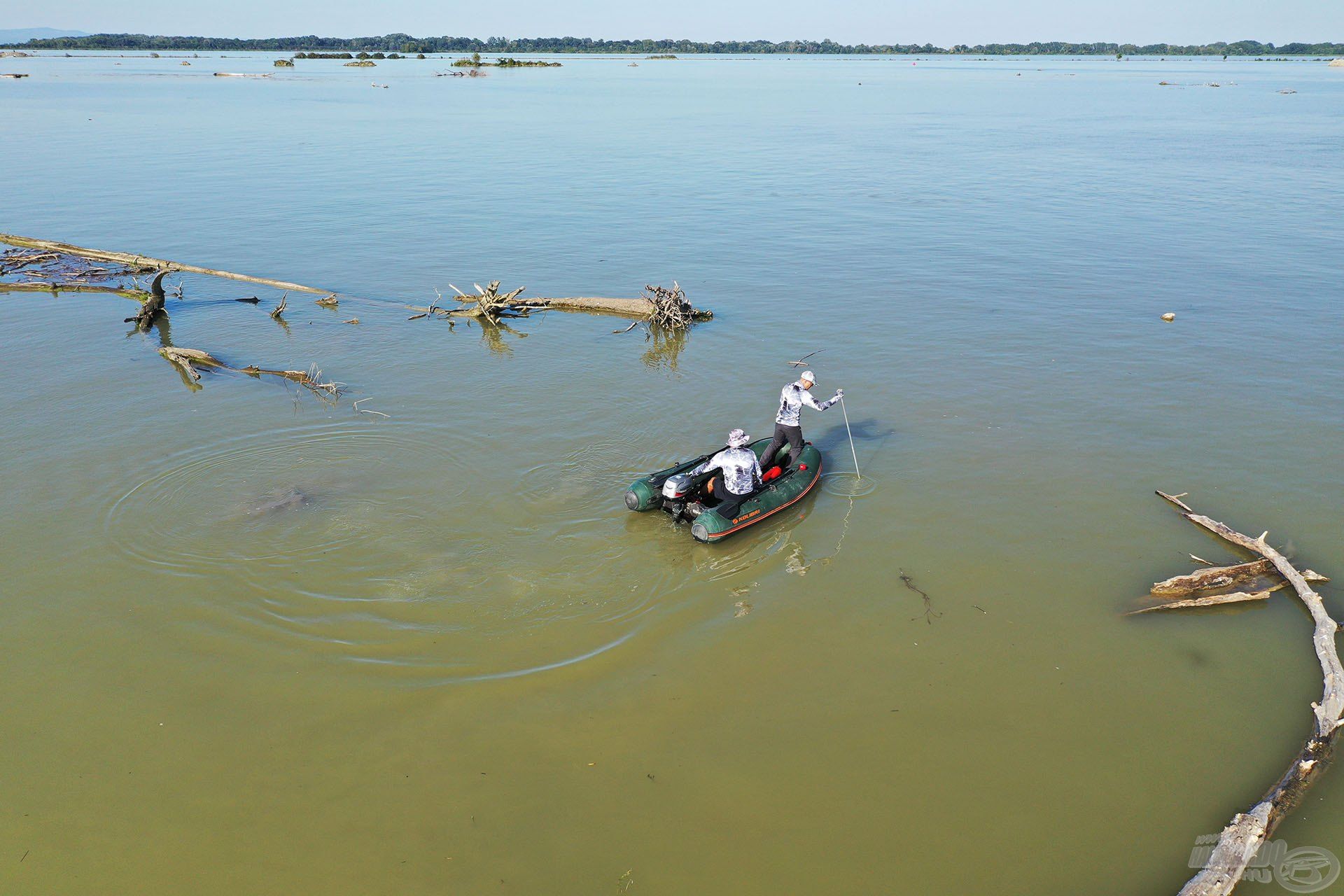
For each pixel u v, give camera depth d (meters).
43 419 14.98
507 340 19.69
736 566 11.33
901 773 8.15
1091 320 20.67
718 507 11.91
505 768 8.15
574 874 7.12
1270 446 14.27
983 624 10.25
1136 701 9.09
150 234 28.70
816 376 17.50
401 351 18.88
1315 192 36.94
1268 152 50.03
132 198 34.16
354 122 62.59
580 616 10.23
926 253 27.17
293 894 6.94
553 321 21.14
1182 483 13.21
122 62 185.88
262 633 9.79
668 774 8.11
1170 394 16.36
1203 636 10.05
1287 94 106.38
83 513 12.02
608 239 28.66
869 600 10.69
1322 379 16.89
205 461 13.56
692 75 160.75
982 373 17.55
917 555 11.60
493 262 26.00
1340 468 13.54
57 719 8.63
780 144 52.78
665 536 11.91
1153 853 7.36
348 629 9.88
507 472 13.42
